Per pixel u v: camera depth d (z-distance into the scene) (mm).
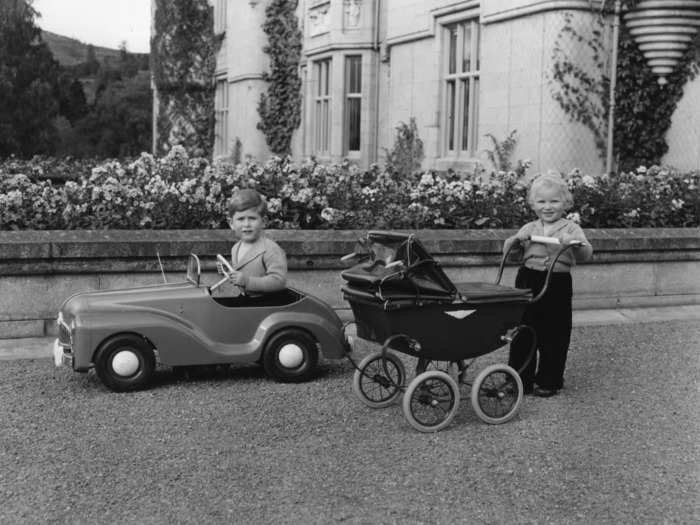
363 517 3611
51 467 4125
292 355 5719
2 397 5281
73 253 6820
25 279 6797
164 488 3889
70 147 43688
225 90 26688
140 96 48031
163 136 27797
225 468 4145
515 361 5566
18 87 38219
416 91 16094
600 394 5582
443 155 15383
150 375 5488
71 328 5336
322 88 20016
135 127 45312
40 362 6164
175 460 4242
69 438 4547
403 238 4668
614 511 3701
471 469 4191
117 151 44219
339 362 6375
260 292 5816
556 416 5105
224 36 26297
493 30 13391
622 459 4352
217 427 4773
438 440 4641
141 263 7008
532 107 12500
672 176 10008
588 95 12297
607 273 8508
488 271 8125
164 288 5672
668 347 6898
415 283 4660
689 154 12383
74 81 46500
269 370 5719
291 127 21922
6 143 37375
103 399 5277
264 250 5844
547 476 4109
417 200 8602
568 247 5125
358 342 7008
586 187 9227
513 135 12891
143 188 7934
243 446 4469
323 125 20047
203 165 8508
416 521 3580
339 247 7566
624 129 12641
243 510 3664
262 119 22453
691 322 7914
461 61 14820
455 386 4828
